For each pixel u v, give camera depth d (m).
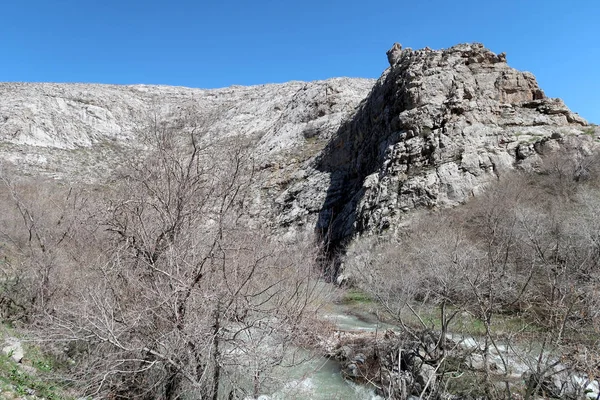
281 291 7.83
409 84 33.81
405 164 31.30
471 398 8.45
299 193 42.59
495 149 28.92
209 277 7.09
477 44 34.78
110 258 7.40
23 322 9.94
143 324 6.77
